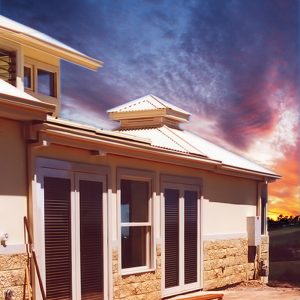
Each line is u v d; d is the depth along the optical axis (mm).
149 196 11430
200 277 13047
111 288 10062
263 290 14266
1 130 7977
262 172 15875
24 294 8141
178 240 12281
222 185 14492
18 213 8227
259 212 16516
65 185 9195
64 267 9070
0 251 7820
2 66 11352
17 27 12062
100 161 10016
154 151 10883
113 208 10312
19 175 8281
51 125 8453
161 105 14914
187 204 12727
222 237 14266
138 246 11359
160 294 11469
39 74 12805
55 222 8938
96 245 9820
